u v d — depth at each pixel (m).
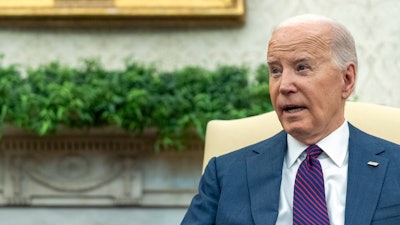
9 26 10.12
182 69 9.64
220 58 10.08
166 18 10.05
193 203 4.59
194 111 9.27
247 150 4.61
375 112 4.89
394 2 10.02
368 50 10.02
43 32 10.14
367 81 10.02
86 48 10.13
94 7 9.92
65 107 9.21
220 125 5.10
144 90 9.24
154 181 9.68
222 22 10.04
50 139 9.62
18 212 9.71
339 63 4.22
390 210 4.14
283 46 4.18
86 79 9.56
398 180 4.24
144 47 10.11
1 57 9.61
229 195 4.42
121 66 10.11
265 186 4.38
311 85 4.16
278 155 4.46
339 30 4.24
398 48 10.01
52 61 10.11
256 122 5.04
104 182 9.69
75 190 9.71
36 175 9.71
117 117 9.26
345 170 4.34
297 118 4.21
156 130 9.46
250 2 10.08
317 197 4.25
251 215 4.32
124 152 9.66
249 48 10.05
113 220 9.68
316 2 10.05
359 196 4.20
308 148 4.37
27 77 9.52
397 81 10.00
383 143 4.44
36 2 9.96
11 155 9.70
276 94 4.23
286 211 4.32
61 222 9.70
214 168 4.59
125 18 10.06
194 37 10.07
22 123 9.29
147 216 9.66
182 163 9.67
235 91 9.38
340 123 4.39
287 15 10.05
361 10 10.04
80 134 9.57
